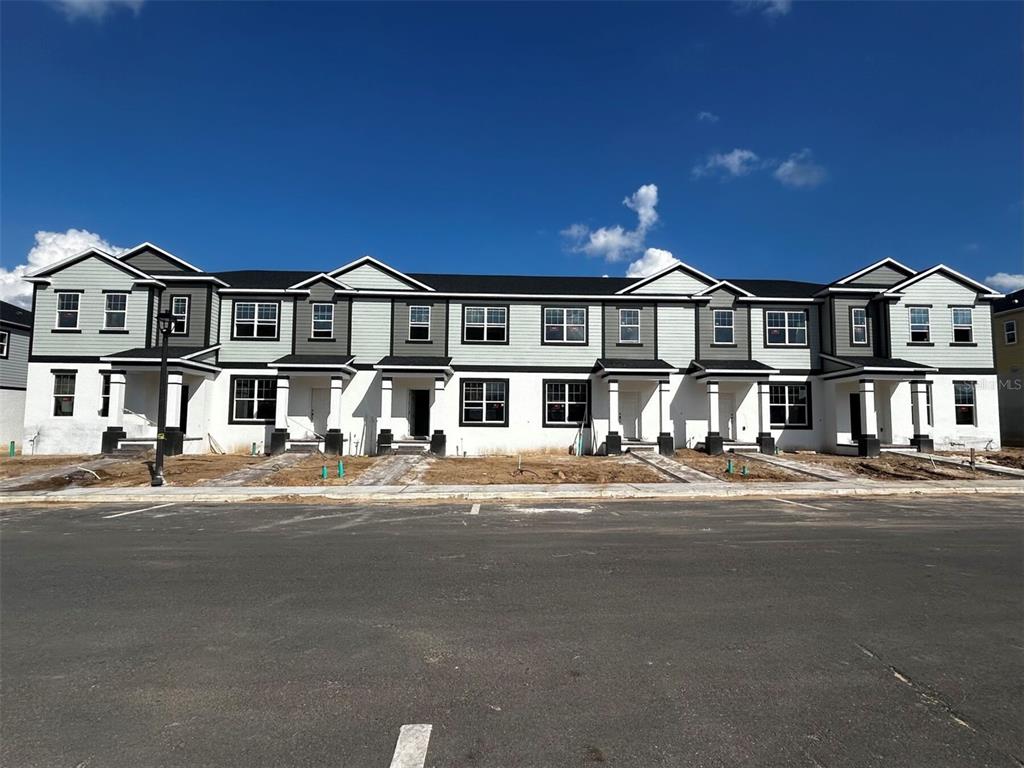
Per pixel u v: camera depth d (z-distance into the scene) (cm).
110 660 461
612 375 2412
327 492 1524
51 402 2409
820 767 319
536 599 614
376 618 556
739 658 461
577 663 454
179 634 516
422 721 367
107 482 1723
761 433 2481
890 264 2730
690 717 372
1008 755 331
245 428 2508
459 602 604
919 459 2256
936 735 352
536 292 2642
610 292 2681
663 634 512
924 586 659
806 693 404
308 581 686
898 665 449
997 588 652
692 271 2691
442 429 2405
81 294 2453
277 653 474
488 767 318
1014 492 1603
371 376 2530
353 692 407
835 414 2584
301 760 325
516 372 2577
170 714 376
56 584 675
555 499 1473
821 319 2700
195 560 794
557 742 343
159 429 1655
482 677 429
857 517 1172
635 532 1001
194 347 2456
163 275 2569
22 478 1755
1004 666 447
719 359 2641
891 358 2586
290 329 2566
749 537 953
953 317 2633
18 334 3117
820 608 583
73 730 357
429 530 1026
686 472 1948
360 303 2584
